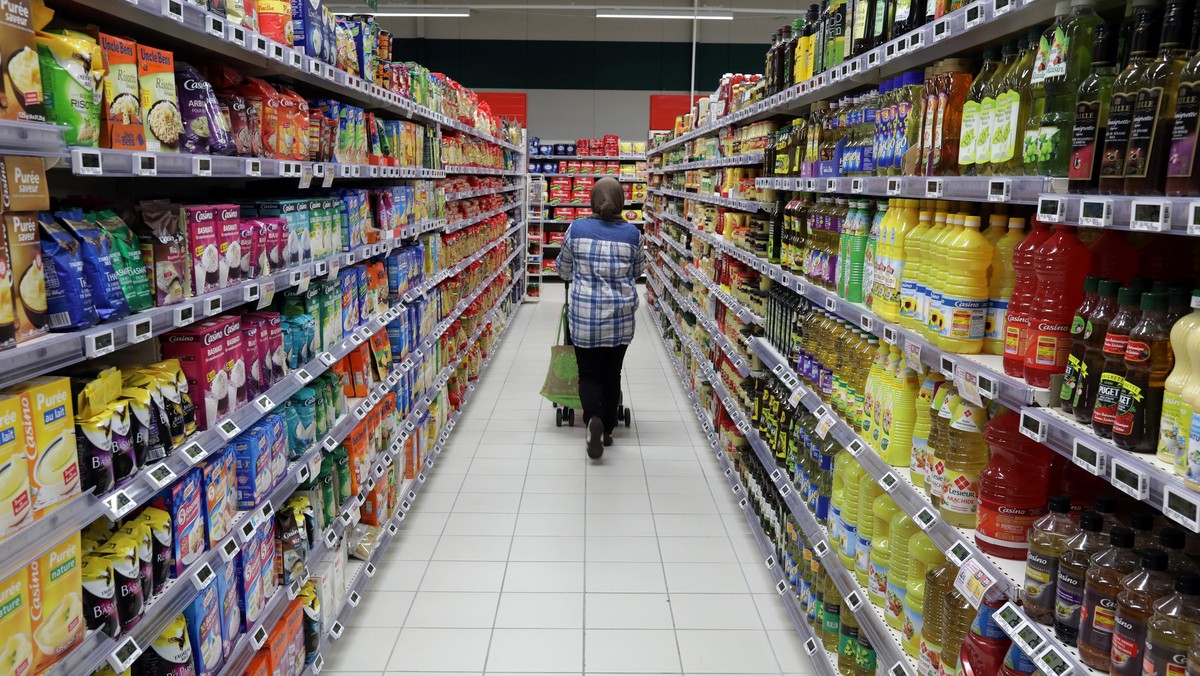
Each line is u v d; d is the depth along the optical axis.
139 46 1.87
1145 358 1.31
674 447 5.71
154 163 1.77
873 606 2.53
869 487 2.65
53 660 1.50
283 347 2.73
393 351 4.21
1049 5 1.61
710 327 5.70
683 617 3.43
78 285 1.58
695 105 7.47
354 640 3.22
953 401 2.00
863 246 2.76
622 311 5.14
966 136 1.96
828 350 3.02
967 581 1.74
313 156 3.09
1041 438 1.50
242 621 2.33
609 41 16.53
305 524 2.81
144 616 1.77
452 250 5.99
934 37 1.97
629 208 15.05
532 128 16.80
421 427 4.78
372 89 3.70
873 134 2.74
